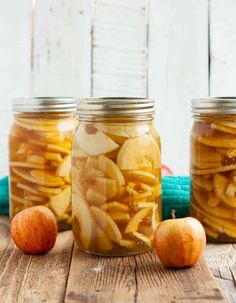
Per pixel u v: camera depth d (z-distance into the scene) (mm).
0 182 1019
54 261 789
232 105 836
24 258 801
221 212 858
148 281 715
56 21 1193
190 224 749
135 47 1204
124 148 790
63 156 913
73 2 1190
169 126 1225
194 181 876
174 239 741
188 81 1216
